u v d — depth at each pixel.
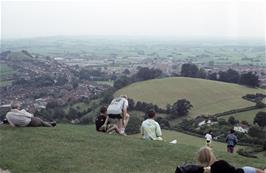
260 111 64.38
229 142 24.16
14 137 17.45
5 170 13.10
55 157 14.64
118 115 20.41
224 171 8.89
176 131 55.81
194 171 9.02
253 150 41.34
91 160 14.61
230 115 67.06
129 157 15.34
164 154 16.16
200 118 65.38
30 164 13.70
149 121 19.52
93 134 19.34
